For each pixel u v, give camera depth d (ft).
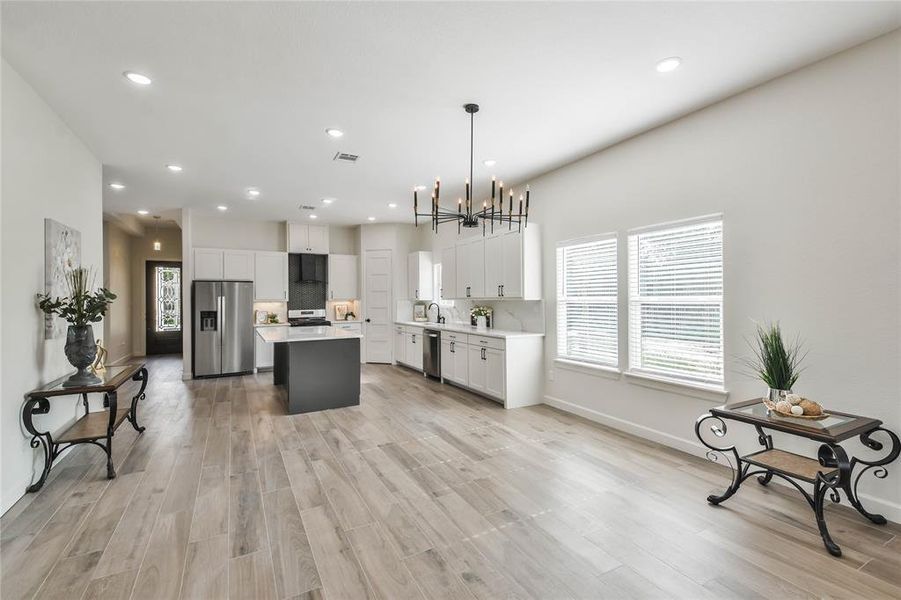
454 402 17.16
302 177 16.66
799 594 6.03
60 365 10.97
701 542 7.34
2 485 8.29
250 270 24.64
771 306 9.52
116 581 6.32
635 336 12.92
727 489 8.91
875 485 8.07
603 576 6.45
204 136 12.39
